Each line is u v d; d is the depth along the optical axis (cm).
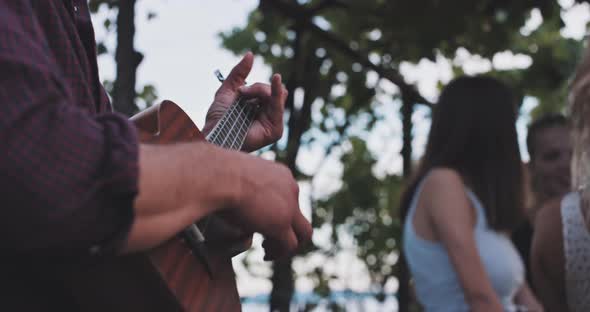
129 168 82
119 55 285
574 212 193
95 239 81
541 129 382
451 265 268
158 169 87
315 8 499
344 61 581
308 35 559
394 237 708
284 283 475
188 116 120
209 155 96
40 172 77
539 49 598
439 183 271
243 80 163
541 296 211
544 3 493
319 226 708
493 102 282
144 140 110
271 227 106
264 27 570
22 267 89
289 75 517
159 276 98
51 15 96
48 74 83
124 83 284
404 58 542
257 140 157
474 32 513
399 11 493
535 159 383
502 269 269
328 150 634
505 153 281
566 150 373
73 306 96
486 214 274
